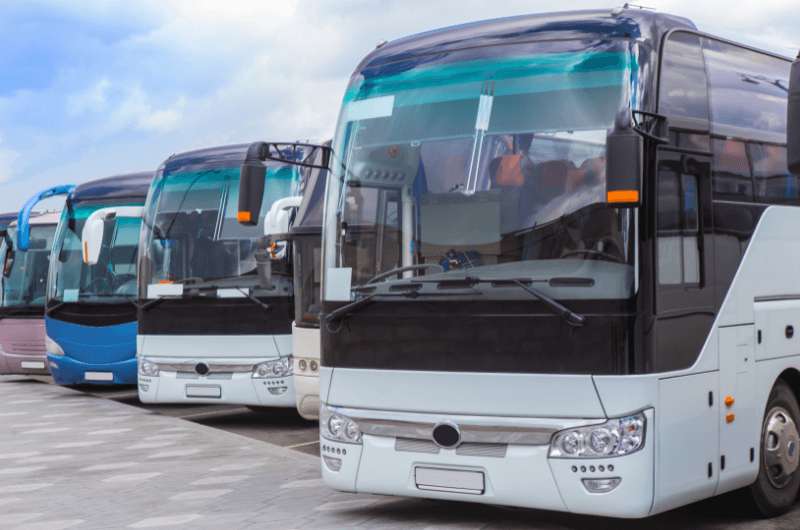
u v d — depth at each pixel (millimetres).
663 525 8344
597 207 7211
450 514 8492
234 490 9750
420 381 7688
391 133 8141
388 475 7844
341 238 8227
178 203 15125
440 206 7758
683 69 7781
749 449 8133
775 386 8625
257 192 8984
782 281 8680
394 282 7871
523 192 7473
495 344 7406
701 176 7773
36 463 11719
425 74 8117
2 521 8883
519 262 7398
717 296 7816
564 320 7180
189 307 14656
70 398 18266
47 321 18156
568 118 7469
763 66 8867
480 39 8039
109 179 18625
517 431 7309
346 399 8062
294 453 11797
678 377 7332
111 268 17906
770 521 8492
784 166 8875
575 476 7133
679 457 7328
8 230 21594
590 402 7094
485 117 7754
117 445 12789
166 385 14727
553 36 7742
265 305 14273
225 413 16891
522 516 8430
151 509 9102
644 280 7090
